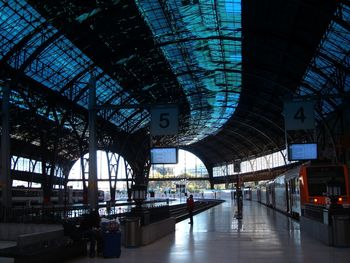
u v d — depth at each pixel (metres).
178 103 29.41
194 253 15.98
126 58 45.84
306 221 22.97
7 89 29.36
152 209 21.14
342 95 29.16
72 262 14.08
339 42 36.84
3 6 31.47
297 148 36.81
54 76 43.22
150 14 38.59
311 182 28.97
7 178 27.89
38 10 33.09
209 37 41.62
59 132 47.50
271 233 23.52
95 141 31.94
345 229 17.36
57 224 23.73
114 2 35.38
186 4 37.12
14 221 25.31
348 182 28.58
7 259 15.74
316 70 41.88
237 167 41.06
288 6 34.16
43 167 45.75
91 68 44.75
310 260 13.95
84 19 35.97
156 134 29.27
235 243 19.00
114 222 15.34
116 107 31.16
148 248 17.56
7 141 28.47
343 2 29.78
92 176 31.61
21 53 36.72
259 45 43.28
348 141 40.00
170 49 47.69
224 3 36.47
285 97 29.08
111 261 14.23
